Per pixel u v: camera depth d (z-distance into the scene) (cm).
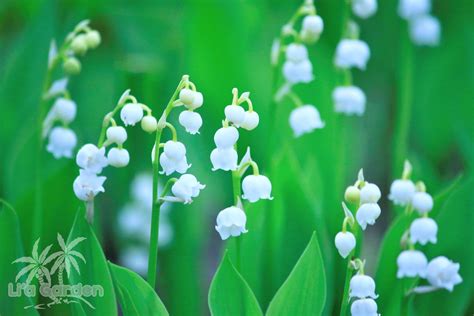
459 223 61
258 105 72
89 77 76
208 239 75
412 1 75
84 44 61
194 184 55
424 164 71
